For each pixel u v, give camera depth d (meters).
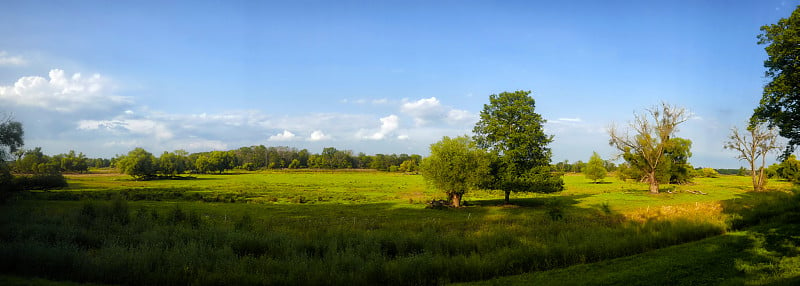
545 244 17.64
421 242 18.42
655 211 29.61
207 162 167.50
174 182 103.62
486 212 40.88
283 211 42.34
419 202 53.22
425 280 13.57
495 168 47.97
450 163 45.12
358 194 68.75
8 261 12.96
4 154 41.25
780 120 24.55
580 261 16.27
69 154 156.50
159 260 14.45
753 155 62.94
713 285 12.20
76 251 14.55
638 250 17.75
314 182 108.00
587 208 41.72
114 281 12.94
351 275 13.41
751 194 53.94
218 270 13.94
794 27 23.02
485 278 14.39
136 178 121.44
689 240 19.92
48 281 12.02
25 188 48.66
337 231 21.91
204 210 42.41
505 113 47.97
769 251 16.34
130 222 24.56
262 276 13.25
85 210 25.66
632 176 75.12
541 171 47.09
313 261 15.36
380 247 18.08
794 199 29.02
